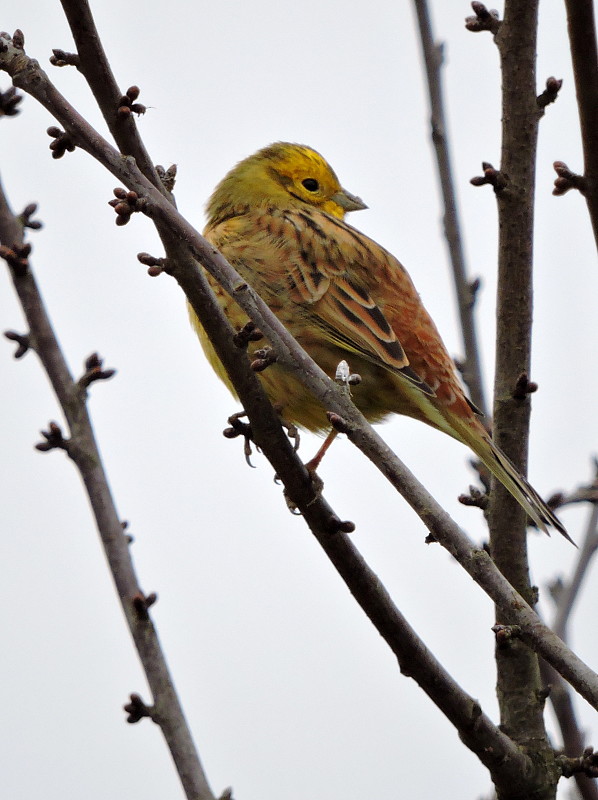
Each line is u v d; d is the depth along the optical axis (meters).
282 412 12.05
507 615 7.09
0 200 11.21
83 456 10.23
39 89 7.92
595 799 10.35
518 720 10.16
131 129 8.26
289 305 12.30
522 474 10.44
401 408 12.20
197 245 7.96
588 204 9.21
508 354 10.27
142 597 9.50
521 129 9.86
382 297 12.32
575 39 8.83
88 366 10.55
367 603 9.09
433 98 12.79
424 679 9.25
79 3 7.93
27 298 10.77
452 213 12.62
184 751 8.83
